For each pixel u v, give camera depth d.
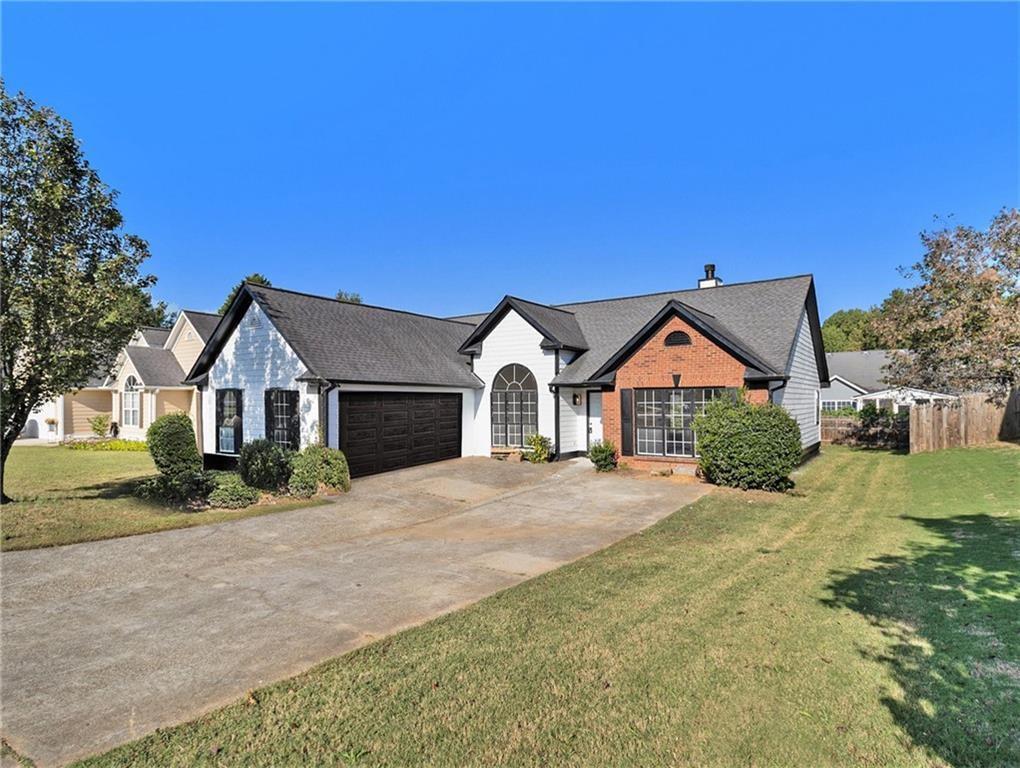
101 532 9.24
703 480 14.77
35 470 19.33
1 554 8.10
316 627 5.60
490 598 6.36
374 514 11.17
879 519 10.29
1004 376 15.41
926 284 20.12
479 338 20.02
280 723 3.85
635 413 16.98
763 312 18.31
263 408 15.95
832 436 25.36
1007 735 3.58
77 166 11.46
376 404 15.89
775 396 15.64
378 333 18.39
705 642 5.09
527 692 4.24
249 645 5.17
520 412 19.25
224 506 11.41
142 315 12.55
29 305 10.56
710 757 3.44
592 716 3.90
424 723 3.84
